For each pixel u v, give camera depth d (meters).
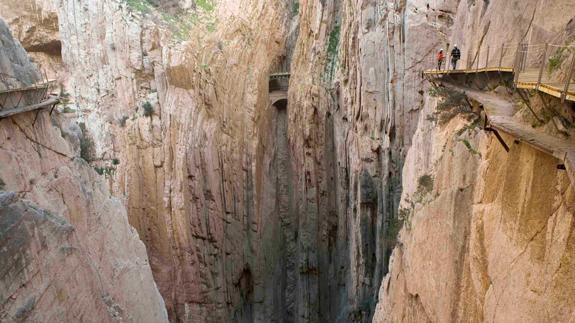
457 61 17.30
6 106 10.58
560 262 5.36
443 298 10.53
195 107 31.84
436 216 11.93
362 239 28.69
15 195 9.05
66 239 10.35
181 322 31.28
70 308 9.87
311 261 34.38
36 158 11.52
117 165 30.81
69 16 31.98
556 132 6.29
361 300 28.86
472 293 8.83
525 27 11.04
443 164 12.46
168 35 32.53
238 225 34.06
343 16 32.78
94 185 15.37
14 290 8.02
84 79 31.92
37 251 8.99
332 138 34.50
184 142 31.27
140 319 15.43
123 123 31.48
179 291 31.19
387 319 17.12
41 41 32.84
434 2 25.75
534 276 6.02
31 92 11.80
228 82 34.44
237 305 34.00
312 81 34.75
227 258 33.19
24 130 11.28
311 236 34.50
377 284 27.64
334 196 34.47
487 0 14.55
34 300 8.48
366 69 28.38
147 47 31.94
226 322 32.44
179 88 31.95
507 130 6.91
